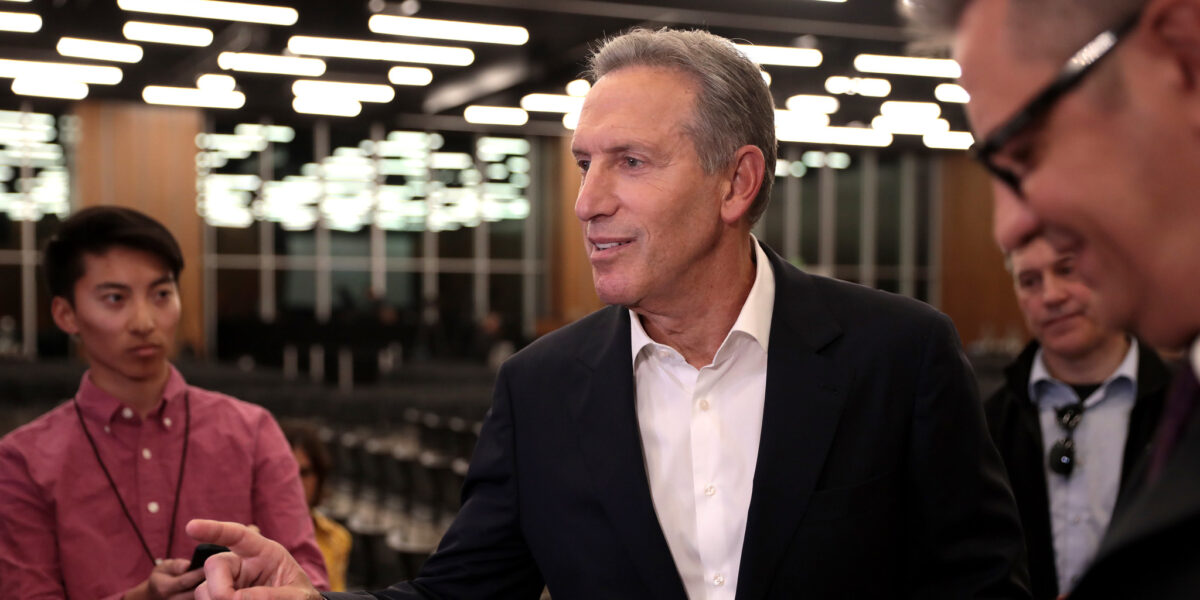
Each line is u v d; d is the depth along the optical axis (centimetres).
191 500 196
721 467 143
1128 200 61
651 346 147
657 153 136
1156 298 63
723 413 145
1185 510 56
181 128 1788
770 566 133
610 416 144
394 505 805
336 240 1995
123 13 1077
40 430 195
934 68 1198
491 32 1102
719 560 141
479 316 2050
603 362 148
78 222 190
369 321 1773
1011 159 65
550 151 2080
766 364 146
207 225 1906
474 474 156
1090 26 60
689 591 141
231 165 1916
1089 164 62
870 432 139
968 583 138
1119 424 214
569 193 2034
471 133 2052
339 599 141
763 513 135
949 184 2264
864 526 136
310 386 1348
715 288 144
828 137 1642
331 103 1548
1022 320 2156
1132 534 58
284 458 210
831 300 149
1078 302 208
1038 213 65
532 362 156
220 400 209
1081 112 61
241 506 201
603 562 140
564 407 149
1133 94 60
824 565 134
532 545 148
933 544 140
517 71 1385
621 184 138
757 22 1016
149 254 193
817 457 136
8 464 189
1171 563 58
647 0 960
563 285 2031
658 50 141
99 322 189
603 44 149
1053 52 62
